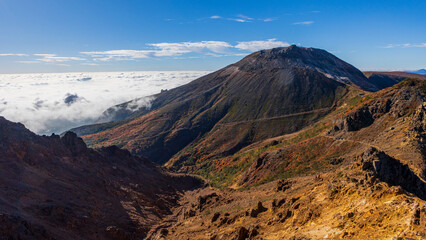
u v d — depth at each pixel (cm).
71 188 7000
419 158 5556
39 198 6022
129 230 6525
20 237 4553
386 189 2916
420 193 3762
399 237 2216
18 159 6919
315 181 5472
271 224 3962
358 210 2875
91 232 5762
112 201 7575
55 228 5297
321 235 2844
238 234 3928
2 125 7481
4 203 5234
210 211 7350
